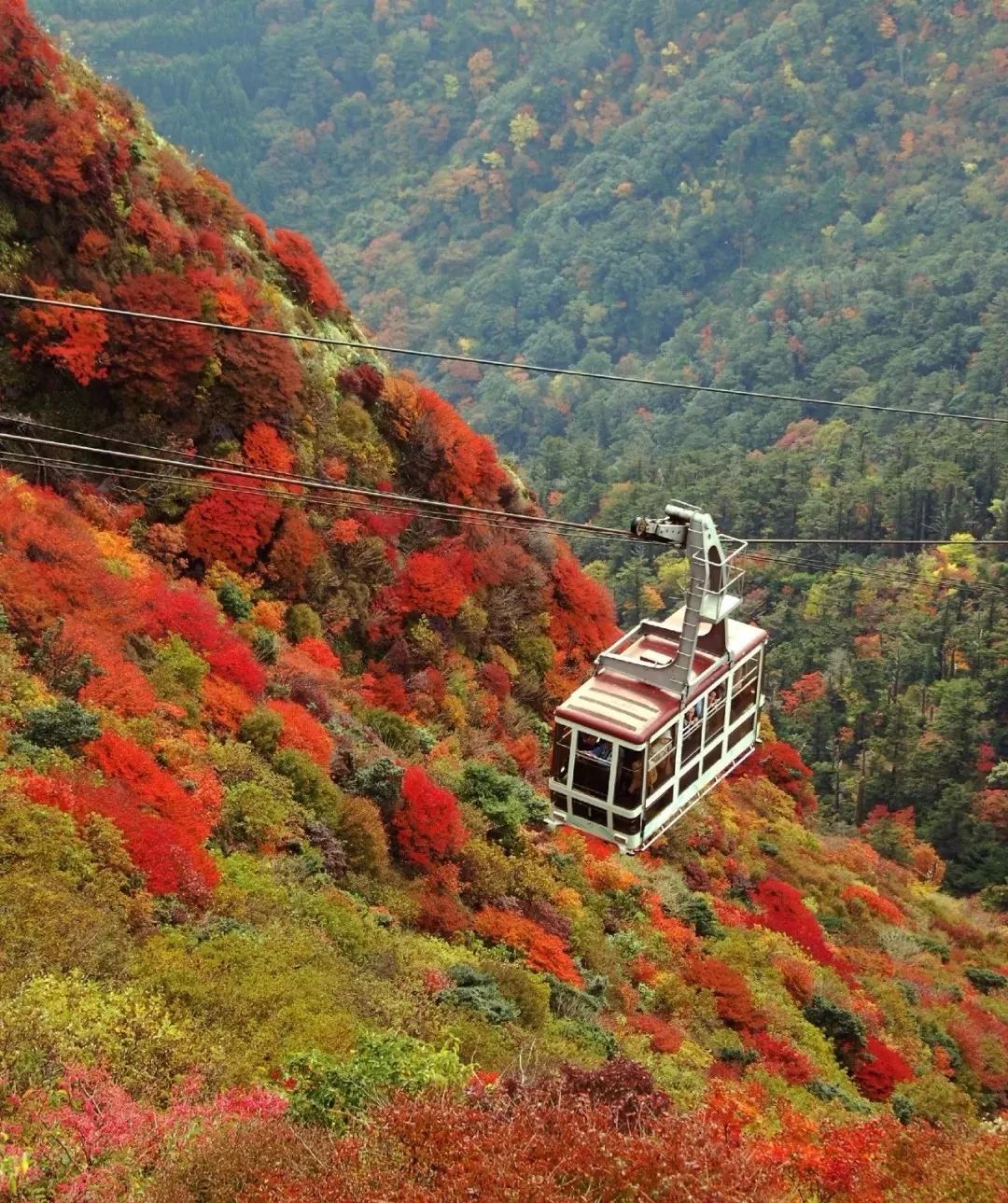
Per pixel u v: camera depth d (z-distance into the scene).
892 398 183.75
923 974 52.19
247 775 34.00
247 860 30.88
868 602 121.69
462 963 31.55
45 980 21.16
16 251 44.41
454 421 55.69
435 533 53.16
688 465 156.75
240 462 46.53
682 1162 18.22
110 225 46.88
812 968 44.72
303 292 56.00
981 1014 50.53
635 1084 22.31
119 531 42.94
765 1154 24.16
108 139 47.72
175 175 51.75
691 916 43.44
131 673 34.03
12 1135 17.72
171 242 48.22
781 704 108.88
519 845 40.47
